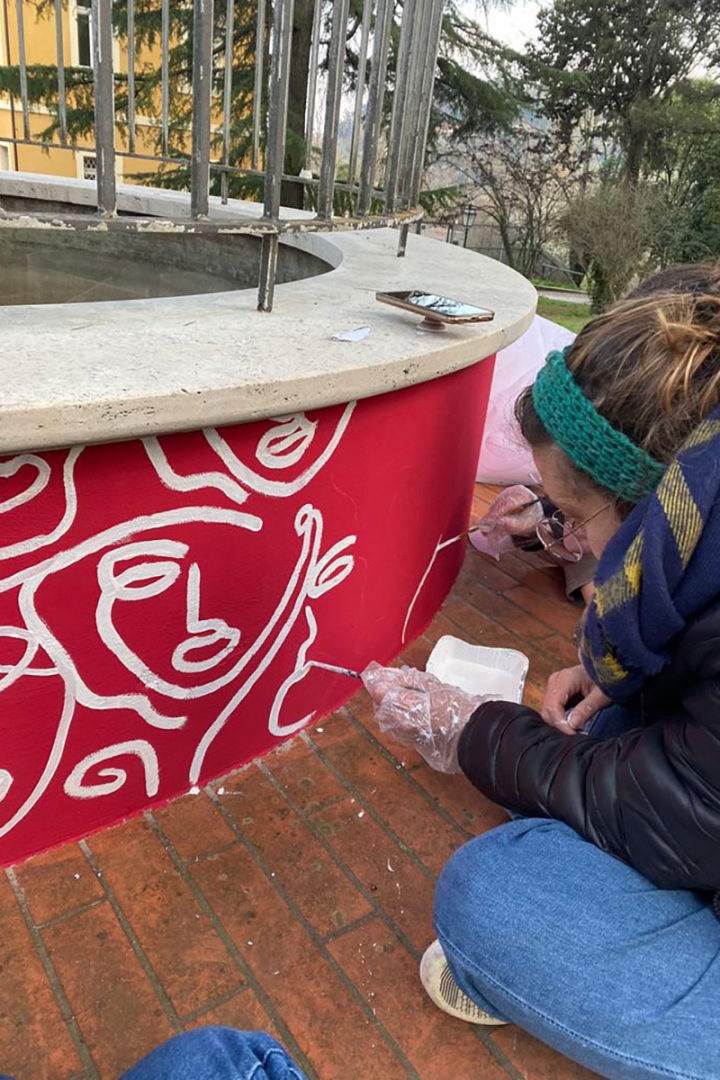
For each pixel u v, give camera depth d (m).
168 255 3.01
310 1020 1.16
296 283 1.87
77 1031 1.12
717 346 0.84
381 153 6.18
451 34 11.99
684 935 0.99
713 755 0.90
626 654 0.94
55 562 1.13
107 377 1.07
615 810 1.01
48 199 3.18
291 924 1.29
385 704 1.49
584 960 0.97
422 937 1.29
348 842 1.45
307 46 9.34
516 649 2.10
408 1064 1.11
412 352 1.38
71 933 1.25
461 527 2.28
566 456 0.96
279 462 1.32
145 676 1.33
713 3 15.48
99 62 1.14
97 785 1.38
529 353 2.94
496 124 12.87
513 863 1.04
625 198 13.95
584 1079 1.12
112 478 1.13
